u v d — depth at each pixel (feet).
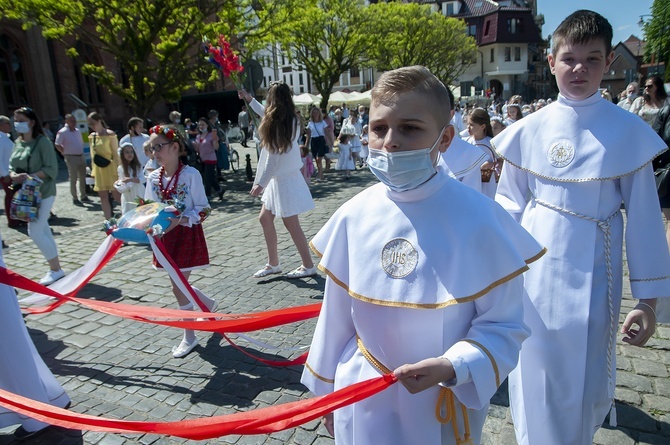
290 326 13.99
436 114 4.27
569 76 6.90
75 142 33.45
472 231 4.22
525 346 7.35
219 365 12.16
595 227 6.95
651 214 6.70
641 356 11.75
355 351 4.94
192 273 18.81
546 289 7.10
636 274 6.72
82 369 12.21
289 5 44.01
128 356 12.84
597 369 7.13
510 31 163.12
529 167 7.38
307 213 28.63
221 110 97.91
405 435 4.57
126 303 16.38
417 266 4.25
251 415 4.70
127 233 10.65
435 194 4.42
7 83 74.08
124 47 42.11
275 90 15.93
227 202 32.96
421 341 4.40
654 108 22.44
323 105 92.89
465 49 122.83
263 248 21.91
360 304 4.65
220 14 43.01
